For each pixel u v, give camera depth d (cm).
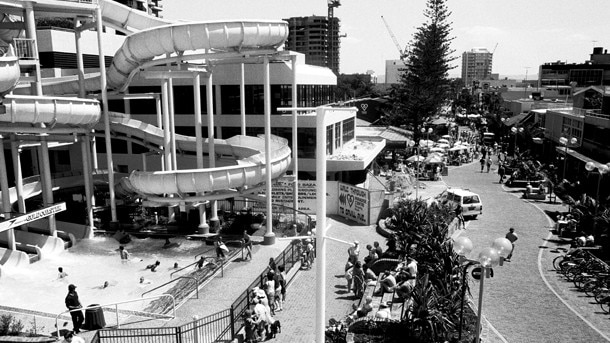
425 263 2033
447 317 1596
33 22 2820
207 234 3112
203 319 1731
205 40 2716
